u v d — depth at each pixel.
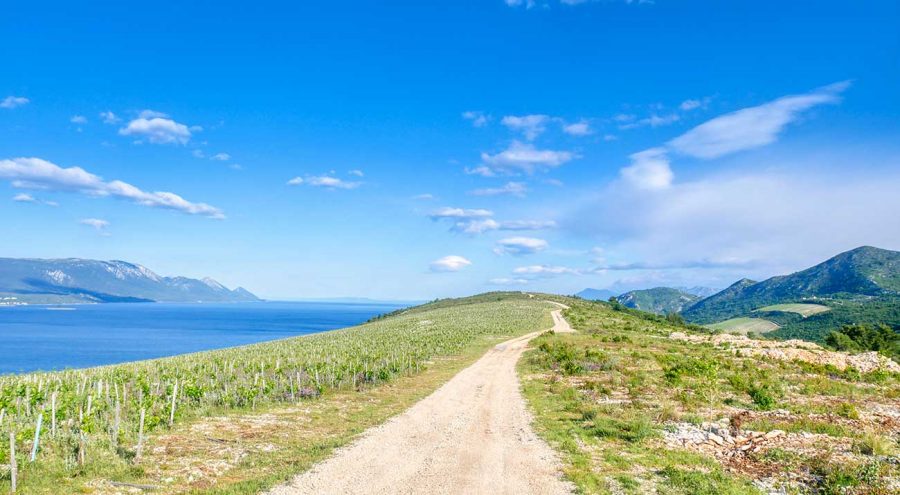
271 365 44.09
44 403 26.08
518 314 122.12
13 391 26.81
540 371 42.09
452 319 111.69
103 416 21.98
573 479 14.82
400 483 14.49
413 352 55.12
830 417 23.67
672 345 62.69
